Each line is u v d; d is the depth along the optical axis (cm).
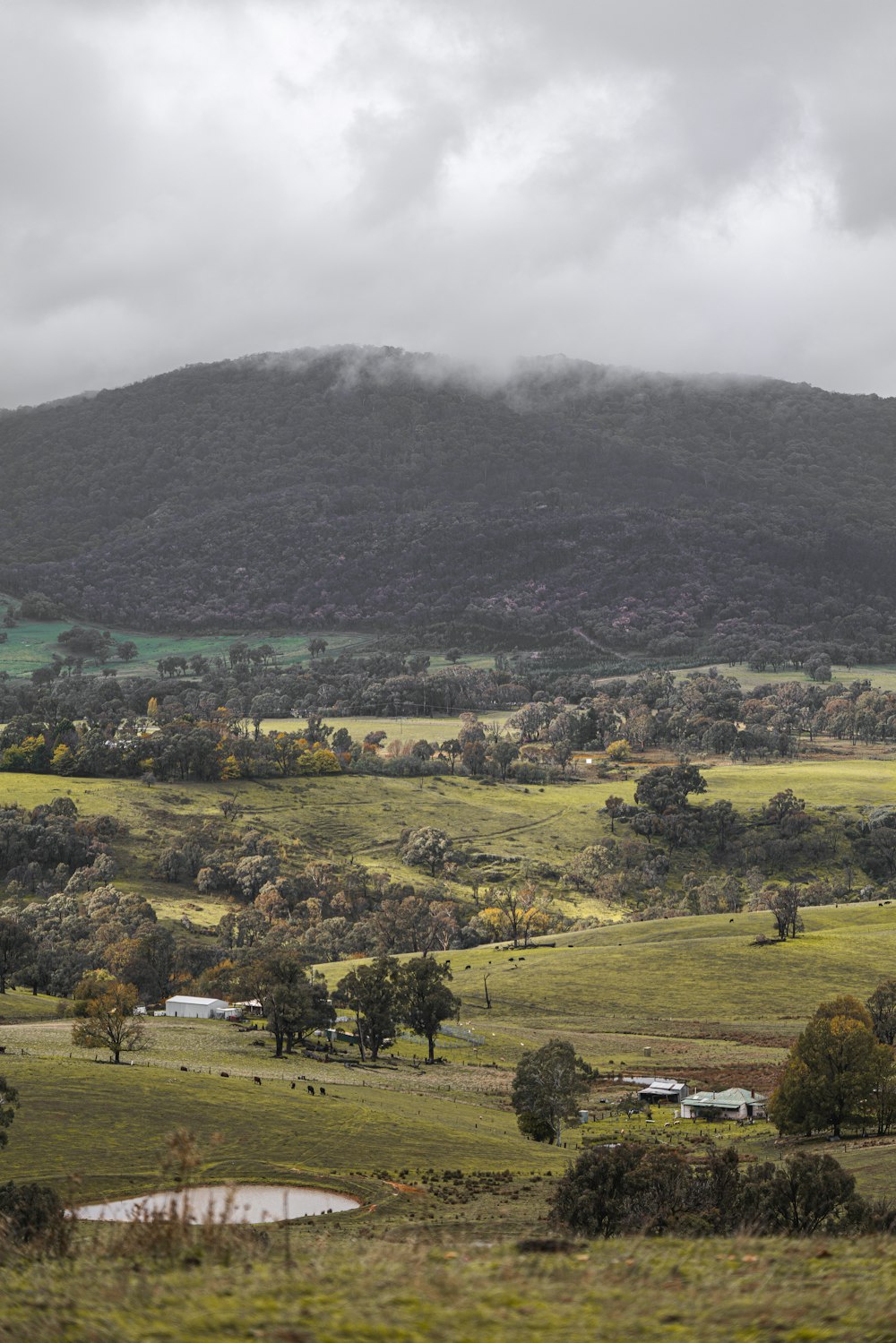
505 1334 1408
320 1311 1479
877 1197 6059
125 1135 7525
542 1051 9300
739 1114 10262
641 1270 1773
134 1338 1384
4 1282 1705
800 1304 1545
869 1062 8750
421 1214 6022
